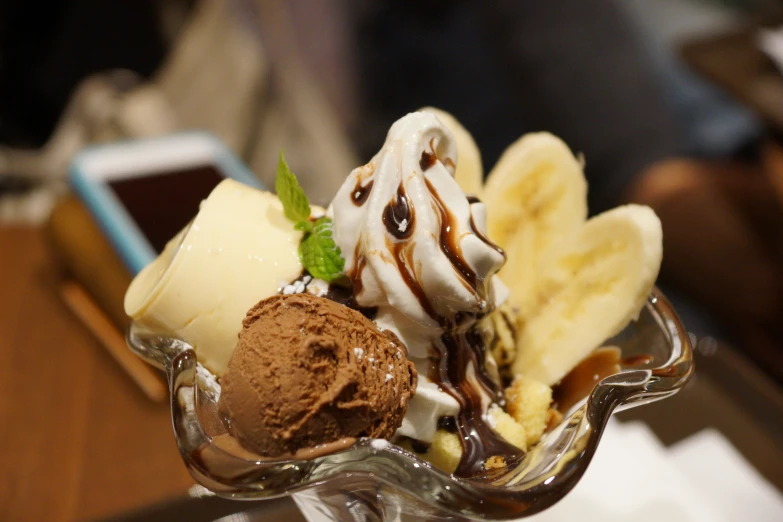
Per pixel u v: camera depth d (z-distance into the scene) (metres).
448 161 0.30
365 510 0.28
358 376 0.27
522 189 0.34
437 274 0.28
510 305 0.33
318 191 0.68
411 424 0.29
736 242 0.67
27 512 0.38
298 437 0.26
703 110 0.86
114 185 0.49
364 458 0.26
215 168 0.52
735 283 0.65
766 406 0.41
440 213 0.29
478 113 0.81
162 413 0.42
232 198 0.31
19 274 0.49
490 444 0.29
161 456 0.40
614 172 0.75
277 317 0.27
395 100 0.85
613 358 0.31
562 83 0.74
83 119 0.71
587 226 0.32
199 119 0.69
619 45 0.75
